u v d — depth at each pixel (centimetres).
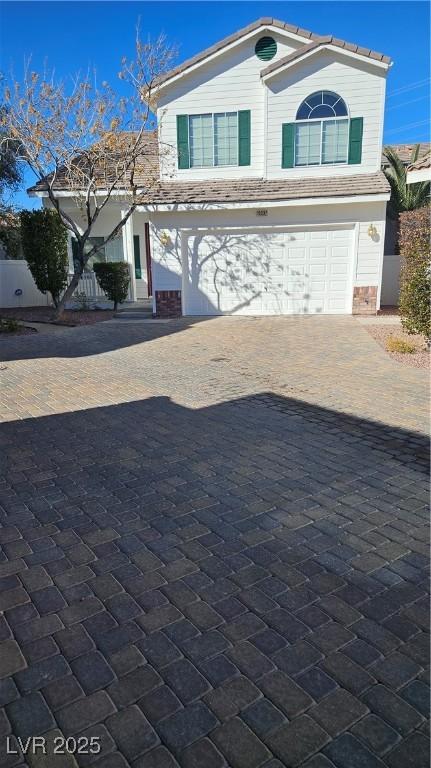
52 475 446
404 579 298
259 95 1508
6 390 737
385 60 1396
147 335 1241
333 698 217
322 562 316
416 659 238
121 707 214
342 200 1415
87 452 498
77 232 1511
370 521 364
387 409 630
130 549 332
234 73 1505
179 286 1557
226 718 208
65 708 214
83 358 975
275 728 204
